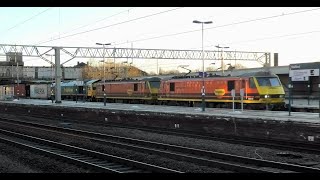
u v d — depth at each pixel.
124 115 33.31
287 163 14.29
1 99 86.31
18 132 26.55
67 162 14.96
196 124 26.28
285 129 20.67
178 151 17.98
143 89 55.59
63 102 65.44
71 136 23.78
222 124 24.42
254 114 28.44
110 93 63.56
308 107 34.62
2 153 17.80
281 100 37.72
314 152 17.12
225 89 40.69
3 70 121.38
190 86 45.81
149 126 30.28
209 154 16.41
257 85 37.31
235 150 18.16
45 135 24.44
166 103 50.88
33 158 15.98
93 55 64.00
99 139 21.94
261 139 21.48
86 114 38.88
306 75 31.64
